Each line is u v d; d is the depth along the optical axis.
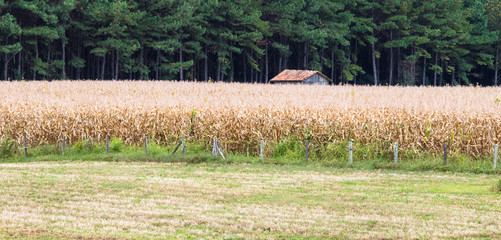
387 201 44.94
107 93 122.12
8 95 100.81
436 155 67.50
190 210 41.03
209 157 67.62
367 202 44.44
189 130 76.62
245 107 75.56
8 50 181.75
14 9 197.12
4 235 34.00
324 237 34.38
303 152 69.12
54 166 63.53
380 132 68.06
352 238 34.16
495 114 67.06
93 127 79.38
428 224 37.56
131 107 79.44
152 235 34.41
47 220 37.78
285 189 49.69
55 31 193.75
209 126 75.81
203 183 52.25
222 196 46.22
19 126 79.00
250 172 59.59
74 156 71.31
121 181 52.81
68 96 100.00
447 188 50.78
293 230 35.66
